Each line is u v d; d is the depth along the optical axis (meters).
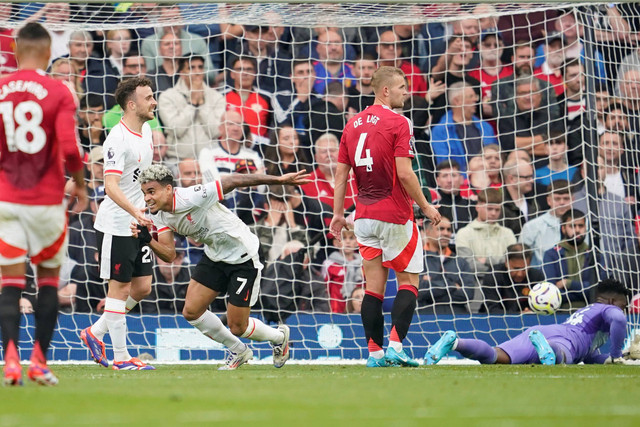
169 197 23.95
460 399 14.67
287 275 36.94
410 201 25.55
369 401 14.31
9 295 16.89
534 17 40.59
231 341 26.08
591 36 39.91
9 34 38.81
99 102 38.84
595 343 28.38
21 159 16.86
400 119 25.19
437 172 39.38
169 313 36.19
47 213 17.00
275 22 34.94
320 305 36.94
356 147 25.42
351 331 34.28
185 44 39.78
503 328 34.59
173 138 38.88
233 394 15.48
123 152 25.09
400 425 11.30
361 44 40.16
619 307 28.98
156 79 39.47
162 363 30.91
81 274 36.06
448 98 40.38
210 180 38.09
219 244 24.92
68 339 33.09
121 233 25.33
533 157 39.22
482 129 39.91
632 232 38.44
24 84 16.91
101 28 33.31
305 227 37.84
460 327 34.59
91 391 15.82
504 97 40.06
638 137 40.06
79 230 36.28
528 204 38.62
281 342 26.12
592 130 37.72
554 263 37.38
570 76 39.78
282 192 38.09
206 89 39.34
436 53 40.84
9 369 16.34
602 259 37.22
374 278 25.91
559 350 27.08
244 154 38.72
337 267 37.28
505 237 37.47
